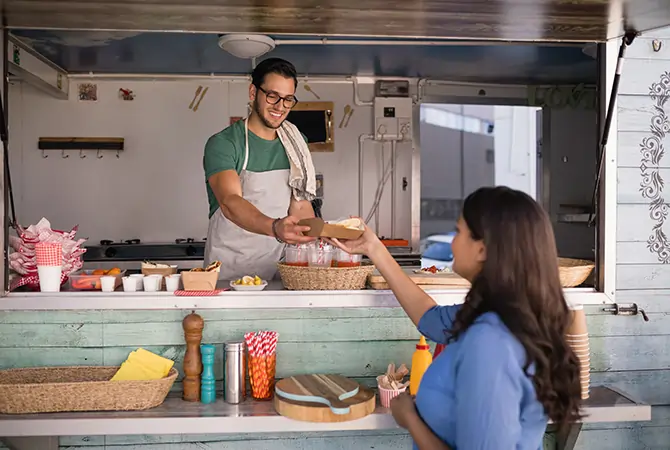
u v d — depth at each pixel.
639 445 2.65
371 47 4.39
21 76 4.40
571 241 5.74
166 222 5.35
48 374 2.36
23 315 2.40
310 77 5.37
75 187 5.28
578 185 5.75
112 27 2.57
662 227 2.62
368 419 2.14
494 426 1.34
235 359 2.27
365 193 5.49
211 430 2.11
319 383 2.29
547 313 1.43
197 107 5.33
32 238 2.44
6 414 2.14
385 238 5.51
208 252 3.08
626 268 2.61
